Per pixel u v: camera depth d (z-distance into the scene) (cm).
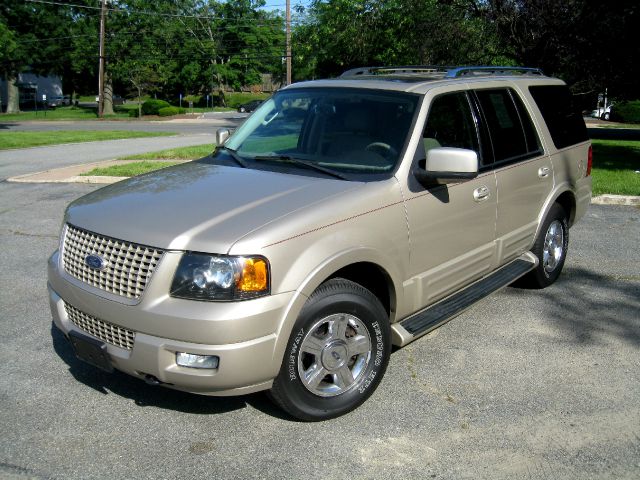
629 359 461
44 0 5591
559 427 372
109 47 5584
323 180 404
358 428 372
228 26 7156
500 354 470
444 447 352
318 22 3136
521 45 1820
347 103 463
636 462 338
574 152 621
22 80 6844
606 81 1855
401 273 409
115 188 426
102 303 349
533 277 593
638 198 961
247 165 440
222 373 326
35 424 376
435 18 1991
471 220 468
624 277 642
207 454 347
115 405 399
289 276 340
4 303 580
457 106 475
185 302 327
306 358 372
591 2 1594
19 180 1258
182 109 5650
